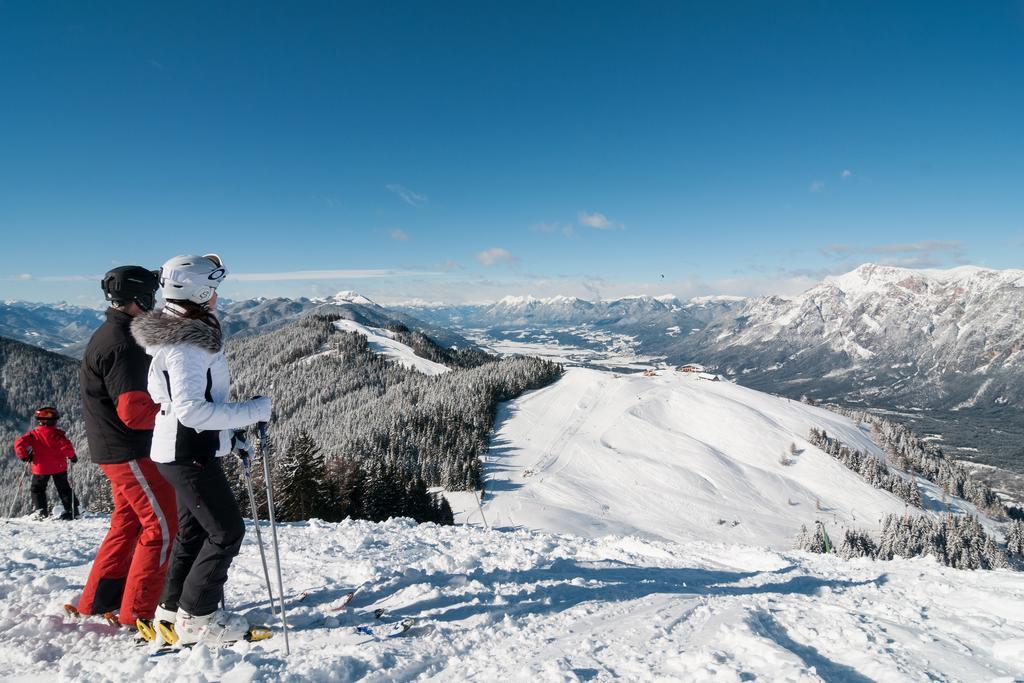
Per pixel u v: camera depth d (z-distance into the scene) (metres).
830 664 3.26
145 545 3.39
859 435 129.00
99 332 3.26
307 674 2.72
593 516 77.00
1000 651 3.46
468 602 4.28
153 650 3.10
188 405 2.83
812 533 72.94
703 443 111.00
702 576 6.71
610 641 3.56
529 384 143.50
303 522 8.75
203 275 3.03
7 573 4.96
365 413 119.44
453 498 80.81
